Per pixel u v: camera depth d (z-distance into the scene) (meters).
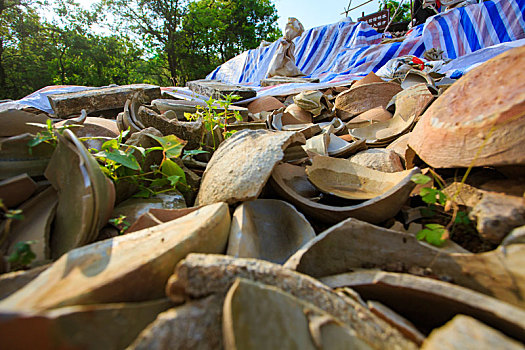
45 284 1.30
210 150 3.35
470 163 1.78
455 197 1.86
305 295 1.24
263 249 1.93
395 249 1.60
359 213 1.99
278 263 1.87
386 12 18.61
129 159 2.30
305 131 3.77
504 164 1.63
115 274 1.27
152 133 2.79
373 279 1.39
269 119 4.61
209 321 1.09
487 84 1.89
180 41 31.36
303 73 11.88
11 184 1.87
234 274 1.22
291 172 2.65
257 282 1.22
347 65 10.77
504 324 1.15
